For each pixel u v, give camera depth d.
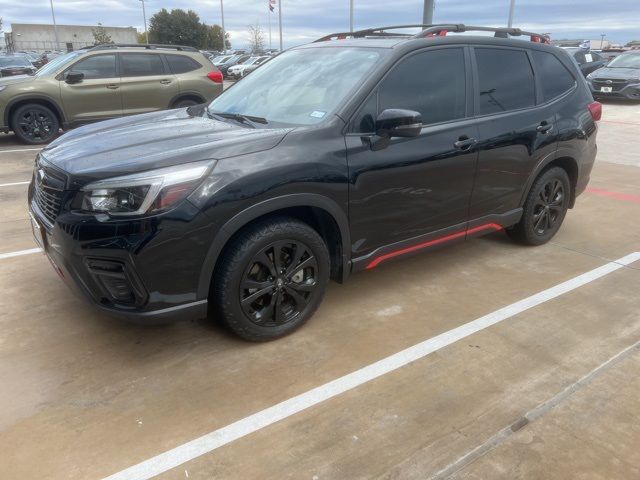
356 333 3.29
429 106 3.56
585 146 4.69
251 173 2.76
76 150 2.98
